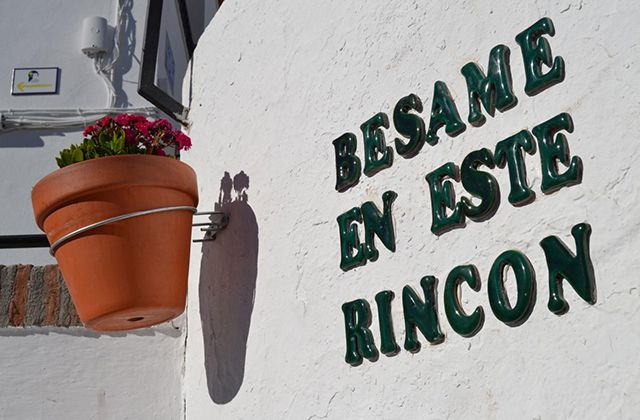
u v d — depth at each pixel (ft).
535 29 5.17
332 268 6.75
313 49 7.66
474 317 5.19
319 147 7.26
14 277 9.11
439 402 5.41
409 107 6.20
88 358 8.93
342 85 7.11
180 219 7.55
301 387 6.84
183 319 9.21
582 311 4.54
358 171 6.63
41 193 7.27
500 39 5.48
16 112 16.96
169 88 10.69
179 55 11.30
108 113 16.97
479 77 5.55
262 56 8.62
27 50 17.57
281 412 7.05
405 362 5.77
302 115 7.63
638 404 4.17
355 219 6.55
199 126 9.86
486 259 5.25
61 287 9.05
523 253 4.97
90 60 17.49
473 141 5.54
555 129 4.92
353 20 7.14
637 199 4.36
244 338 7.84
